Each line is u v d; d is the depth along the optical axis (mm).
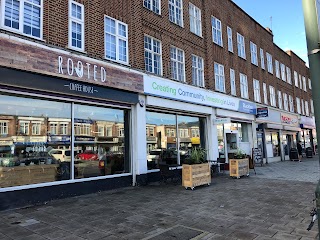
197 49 15133
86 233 4898
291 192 8422
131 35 11023
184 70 13953
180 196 8133
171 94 12336
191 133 14203
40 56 7613
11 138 7277
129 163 10492
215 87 16156
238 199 7555
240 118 18156
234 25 19453
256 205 6812
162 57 12609
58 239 4617
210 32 16375
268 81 23609
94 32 9555
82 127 9023
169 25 13305
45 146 7977
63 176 8289
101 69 9320
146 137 11320
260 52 22953
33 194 7375
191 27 15039
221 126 16453
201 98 14367
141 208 6695
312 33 2508
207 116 15320
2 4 7203
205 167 10008
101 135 9633
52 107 8273
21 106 7570
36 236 4773
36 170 7668
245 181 11031
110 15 10266
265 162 20844
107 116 9945
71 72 8359
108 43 10086
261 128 21234
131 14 11172
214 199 7613
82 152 8922
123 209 6621
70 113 8711
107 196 8320
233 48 18891
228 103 16781
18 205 7031
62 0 8703
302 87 31875
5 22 7301
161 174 10984
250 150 19109
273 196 7871
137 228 5148
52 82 7902
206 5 16391
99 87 9258
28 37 7586
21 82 7195
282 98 26156
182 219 5715
